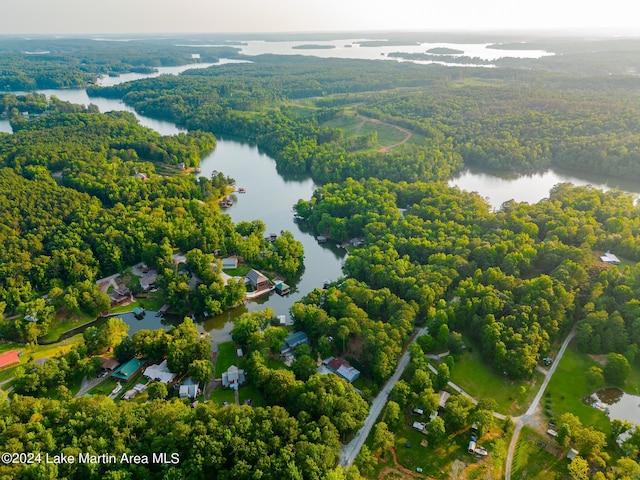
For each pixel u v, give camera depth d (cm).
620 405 13250
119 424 11050
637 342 14850
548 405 13038
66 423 11150
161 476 9969
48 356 15550
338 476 9738
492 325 14988
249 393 13600
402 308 16012
